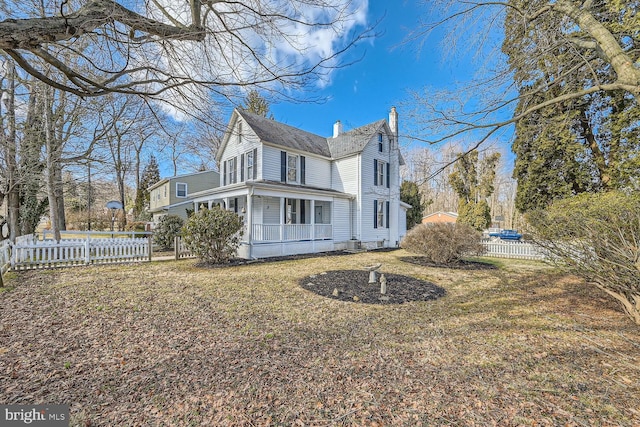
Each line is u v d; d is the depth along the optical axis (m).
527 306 5.41
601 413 2.31
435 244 10.38
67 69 2.47
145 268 9.00
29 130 9.73
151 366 3.03
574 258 4.88
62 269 8.48
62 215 19.00
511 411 2.34
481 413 2.32
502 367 3.09
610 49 3.68
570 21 4.48
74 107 9.43
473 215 20.67
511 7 4.55
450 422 2.21
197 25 3.04
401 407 2.40
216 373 2.91
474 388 2.68
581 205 4.73
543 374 2.93
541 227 5.41
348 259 11.65
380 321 4.54
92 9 2.34
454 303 5.62
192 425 2.16
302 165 15.78
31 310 4.70
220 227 9.92
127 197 36.22
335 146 17.95
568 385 2.73
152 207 26.70
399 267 9.70
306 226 13.91
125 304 5.11
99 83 3.04
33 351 3.29
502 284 7.30
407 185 23.56
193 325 4.20
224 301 5.45
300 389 2.65
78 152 11.23
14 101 8.88
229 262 10.40
